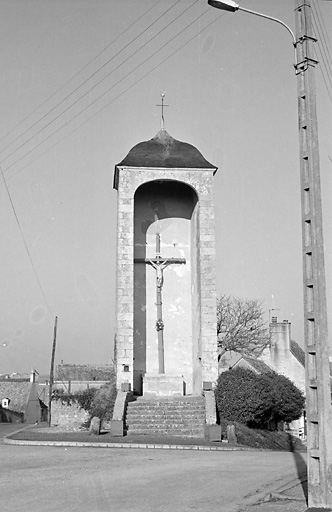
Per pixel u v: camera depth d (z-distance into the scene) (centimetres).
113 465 1253
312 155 891
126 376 2483
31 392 5100
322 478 814
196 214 2752
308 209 882
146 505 834
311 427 838
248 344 3862
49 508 792
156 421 2170
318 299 845
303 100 917
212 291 2580
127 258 2594
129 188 2678
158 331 2788
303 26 931
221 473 1168
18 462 1278
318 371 832
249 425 2298
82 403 2566
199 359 2591
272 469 1245
